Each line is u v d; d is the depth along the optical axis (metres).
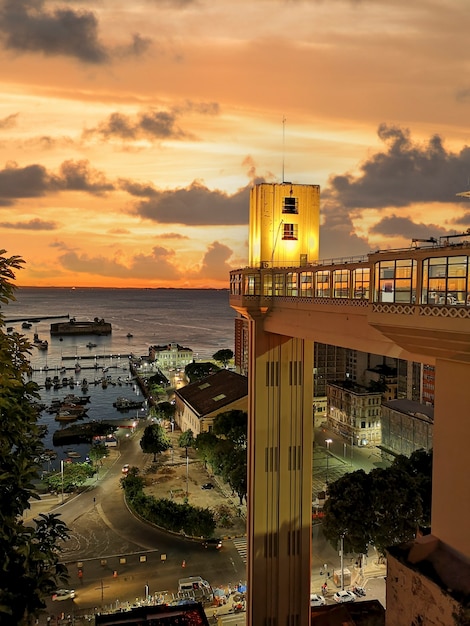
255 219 62.72
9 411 27.25
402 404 149.00
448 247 26.75
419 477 89.81
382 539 76.25
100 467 146.25
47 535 29.67
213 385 177.12
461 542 27.80
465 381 27.58
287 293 53.34
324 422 189.75
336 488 80.06
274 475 57.44
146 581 88.00
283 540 57.75
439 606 26.69
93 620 76.50
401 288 30.17
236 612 78.44
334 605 64.56
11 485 27.30
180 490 128.00
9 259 29.22
